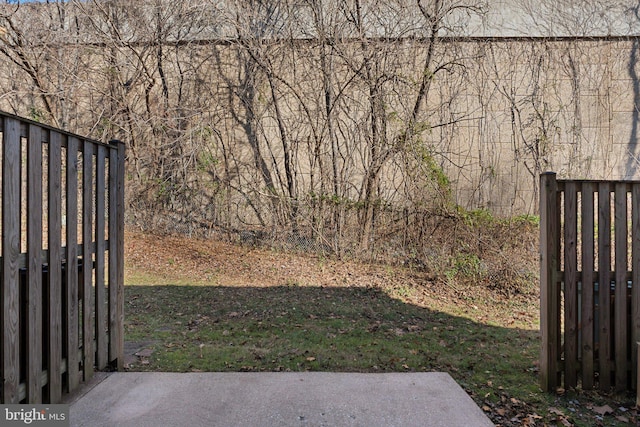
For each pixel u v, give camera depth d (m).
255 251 7.64
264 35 7.77
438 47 7.67
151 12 8.05
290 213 7.62
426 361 3.38
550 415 2.47
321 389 2.73
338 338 3.94
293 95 8.03
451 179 7.76
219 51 8.38
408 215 6.95
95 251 2.94
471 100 7.84
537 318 4.79
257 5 7.79
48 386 2.39
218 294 5.61
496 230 6.45
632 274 2.76
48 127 2.37
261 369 3.17
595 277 2.80
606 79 7.94
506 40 7.86
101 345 2.99
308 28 7.68
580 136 7.88
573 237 2.80
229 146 8.38
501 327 4.43
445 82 7.77
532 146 7.85
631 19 7.93
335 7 7.49
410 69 7.45
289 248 7.56
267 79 8.13
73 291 2.64
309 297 5.54
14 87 8.34
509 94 7.88
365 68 7.43
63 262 2.62
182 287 5.92
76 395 2.60
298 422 2.30
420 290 5.95
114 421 2.28
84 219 2.77
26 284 2.20
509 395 2.75
